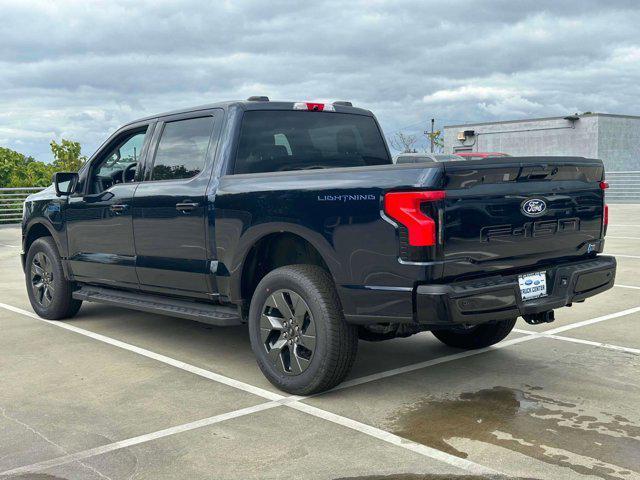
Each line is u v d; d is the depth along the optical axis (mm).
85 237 6234
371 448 3592
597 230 4723
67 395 4555
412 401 4324
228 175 4926
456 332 5586
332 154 5602
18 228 22000
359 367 5113
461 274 3951
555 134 34875
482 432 3789
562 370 4965
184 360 5398
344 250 4137
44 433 3883
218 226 4883
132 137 5926
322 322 4242
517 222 4152
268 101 5277
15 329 6566
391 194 3898
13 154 28812
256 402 4355
